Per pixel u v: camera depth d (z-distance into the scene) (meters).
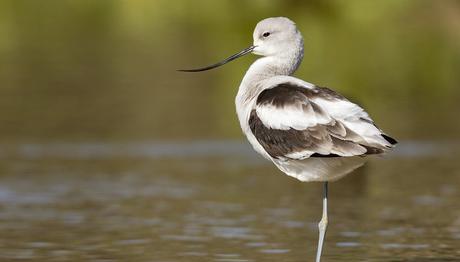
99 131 17.88
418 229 11.77
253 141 9.47
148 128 17.91
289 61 9.95
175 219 12.28
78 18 26.62
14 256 10.57
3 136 17.48
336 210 12.83
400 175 15.07
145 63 22.98
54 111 19.22
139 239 11.29
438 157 16.33
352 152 8.57
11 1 27.48
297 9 26.11
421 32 25.12
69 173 15.05
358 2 26.11
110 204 13.15
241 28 25.42
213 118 18.80
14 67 22.70
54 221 12.20
